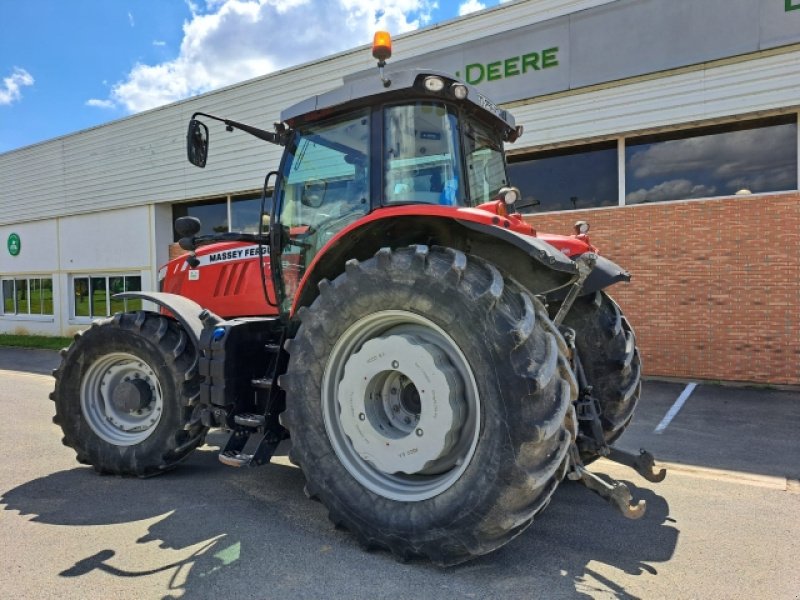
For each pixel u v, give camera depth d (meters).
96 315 15.16
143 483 3.79
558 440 2.30
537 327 2.41
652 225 7.86
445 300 2.45
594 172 8.47
